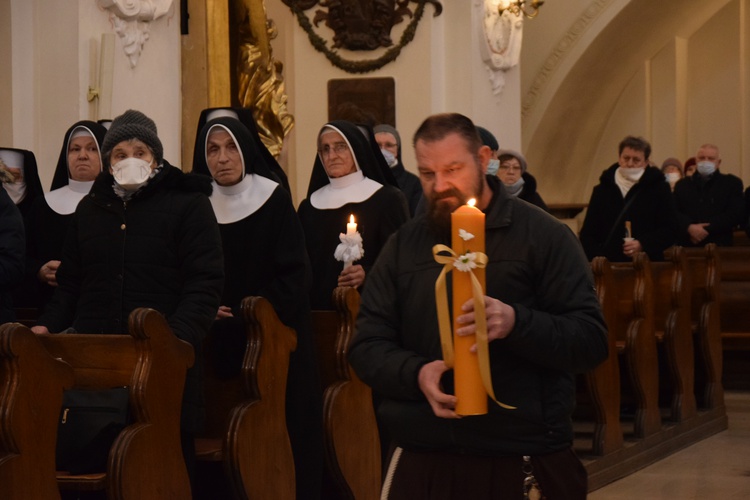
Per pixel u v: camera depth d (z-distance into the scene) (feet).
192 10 27.12
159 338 13.16
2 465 11.44
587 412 28.22
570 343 9.53
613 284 23.70
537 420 9.82
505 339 9.53
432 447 9.99
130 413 13.25
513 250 9.93
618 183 29.25
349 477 17.46
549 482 9.91
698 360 30.89
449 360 9.31
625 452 23.65
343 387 17.34
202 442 16.08
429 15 37.65
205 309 13.91
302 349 16.44
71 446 12.89
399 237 10.43
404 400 10.12
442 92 38.11
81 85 23.36
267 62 30.07
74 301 14.69
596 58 51.72
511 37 39.73
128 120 14.38
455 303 9.25
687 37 56.39
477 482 9.91
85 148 18.52
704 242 37.40
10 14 23.49
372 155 19.44
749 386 36.58
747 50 55.83
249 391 15.46
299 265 16.21
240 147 16.55
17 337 11.64
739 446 26.91
